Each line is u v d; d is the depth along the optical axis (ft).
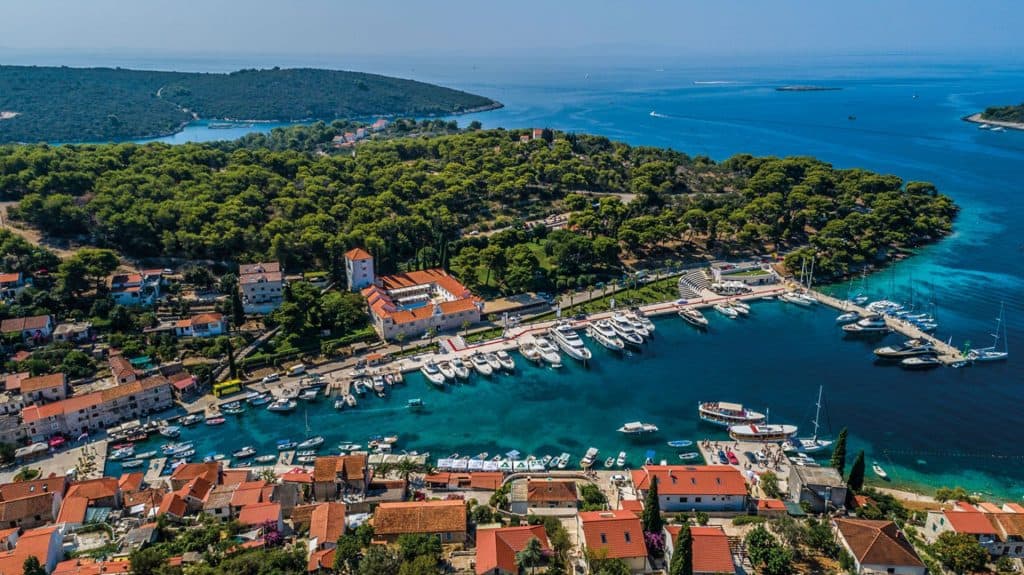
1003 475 482.28
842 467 452.76
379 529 377.09
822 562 361.10
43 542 358.64
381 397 604.08
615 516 368.89
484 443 532.32
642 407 585.63
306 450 520.83
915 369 647.15
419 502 402.52
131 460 505.66
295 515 403.75
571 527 398.83
